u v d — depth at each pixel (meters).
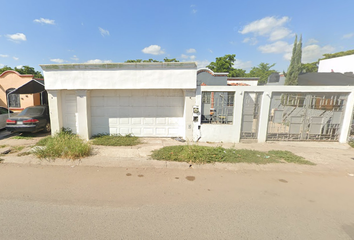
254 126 7.45
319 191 3.68
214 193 3.53
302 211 3.00
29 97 13.09
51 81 6.99
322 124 7.46
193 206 3.07
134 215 2.79
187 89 7.16
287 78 17.98
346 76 11.45
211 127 7.34
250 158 5.29
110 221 2.64
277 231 2.51
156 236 2.37
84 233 2.39
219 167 4.77
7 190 3.48
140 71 6.92
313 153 6.15
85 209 2.92
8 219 2.64
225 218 2.77
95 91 7.67
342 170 4.79
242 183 3.97
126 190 3.57
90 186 3.70
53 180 3.93
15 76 12.95
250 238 2.37
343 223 2.71
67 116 7.66
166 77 6.96
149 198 3.30
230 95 7.28
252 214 2.89
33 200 3.15
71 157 4.97
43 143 6.40
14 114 9.89
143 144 6.89
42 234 2.36
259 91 7.20
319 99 7.33
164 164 4.87
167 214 2.84
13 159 4.93
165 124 7.92
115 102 7.77
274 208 3.06
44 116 8.59
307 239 2.38
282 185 3.91
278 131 7.48
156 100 7.80
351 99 7.19
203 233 2.44
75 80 6.96
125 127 7.92
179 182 3.96
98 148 6.14
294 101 7.35
